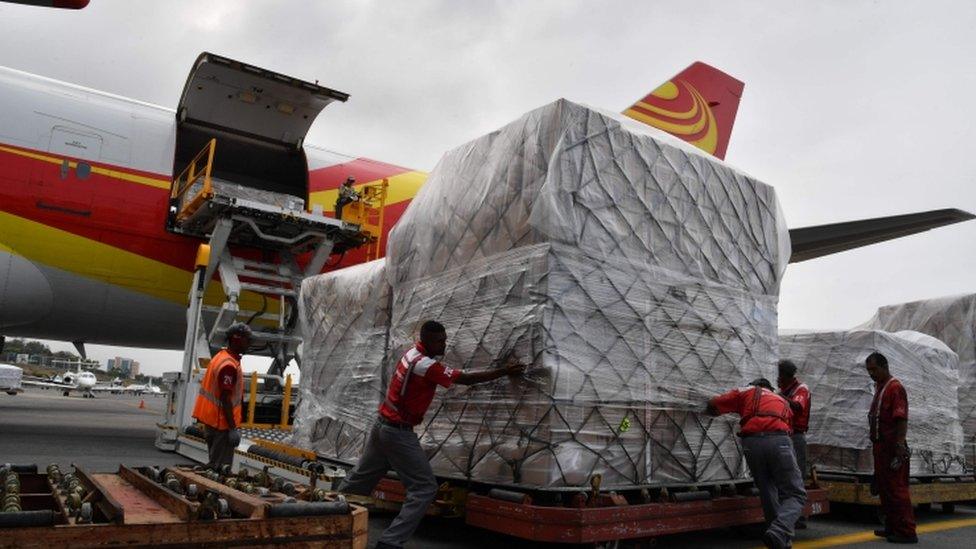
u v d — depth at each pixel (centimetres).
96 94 1194
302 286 760
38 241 1069
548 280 432
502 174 488
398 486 516
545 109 468
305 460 588
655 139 516
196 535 251
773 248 599
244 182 1355
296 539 267
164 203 1159
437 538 523
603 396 445
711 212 543
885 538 625
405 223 584
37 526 228
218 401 564
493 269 475
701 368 510
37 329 1245
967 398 984
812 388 783
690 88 1620
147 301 1189
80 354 1472
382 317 606
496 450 447
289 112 1252
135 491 337
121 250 1129
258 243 1169
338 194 1273
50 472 337
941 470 820
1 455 859
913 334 882
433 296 529
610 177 477
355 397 618
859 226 1170
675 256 508
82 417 1822
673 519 463
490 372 425
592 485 423
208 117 1230
